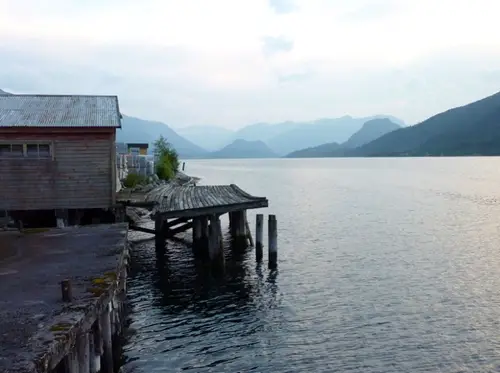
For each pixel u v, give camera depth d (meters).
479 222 38.50
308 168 180.50
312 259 25.08
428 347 14.06
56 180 21.50
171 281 20.41
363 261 24.67
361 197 61.50
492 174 111.25
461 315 16.64
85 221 22.88
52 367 6.18
